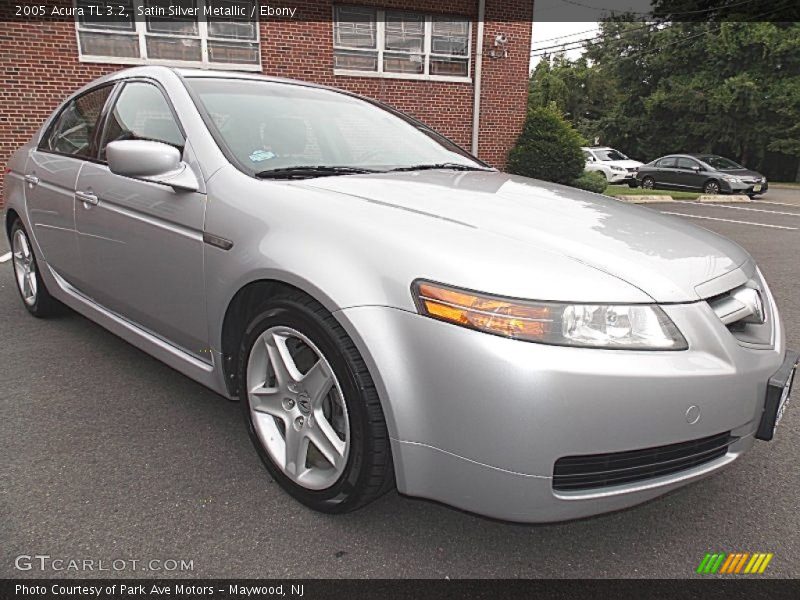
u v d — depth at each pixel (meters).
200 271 2.35
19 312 4.23
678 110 31.52
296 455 2.12
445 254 1.78
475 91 12.47
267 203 2.18
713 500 2.30
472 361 1.66
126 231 2.72
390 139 3.12
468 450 1.70
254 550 1.94
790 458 2.61
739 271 2.09
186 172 2.43
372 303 1.80
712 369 1.76
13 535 1.97
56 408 2.85
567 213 2.21
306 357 2.17
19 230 3.98
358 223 1.96
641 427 1.68
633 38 35.41
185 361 2.60
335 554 1.94
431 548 1.99
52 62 9.29
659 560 1.96
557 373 1.61
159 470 2.36
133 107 2.95
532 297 1.66
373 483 1.91
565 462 1.68
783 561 1.97
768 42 27.88
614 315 1.69
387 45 11.64
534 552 1.99
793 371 2.09
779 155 29.61
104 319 3.14
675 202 15.16
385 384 1.78
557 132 13.11
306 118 2.90
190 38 10.16
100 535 1.98
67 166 3.26
